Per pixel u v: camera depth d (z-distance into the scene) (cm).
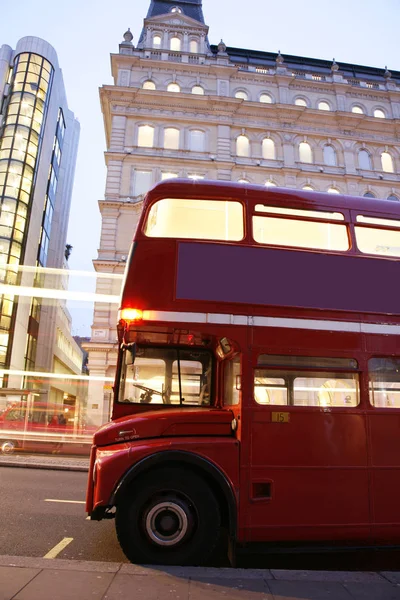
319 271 552
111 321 2461
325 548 475
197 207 566
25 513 680
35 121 4253
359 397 519
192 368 607
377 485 497
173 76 3008
